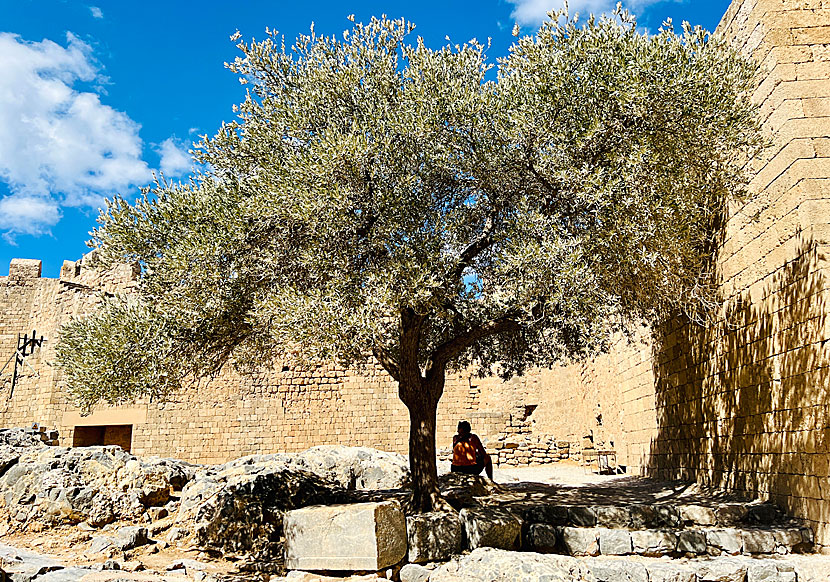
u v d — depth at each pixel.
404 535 8.79
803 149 9.49
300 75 10.93
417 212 9.82
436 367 10.68
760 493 10.25
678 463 13.91
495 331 10.61
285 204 9.08
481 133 9.93
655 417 15.46
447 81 10.05
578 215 9.43
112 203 10.43
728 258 11.48
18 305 34.56
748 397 10.73
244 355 13.08
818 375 8.87
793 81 9.82
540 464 23.31
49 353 31.64
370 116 9.80
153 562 8.69
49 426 30.00
